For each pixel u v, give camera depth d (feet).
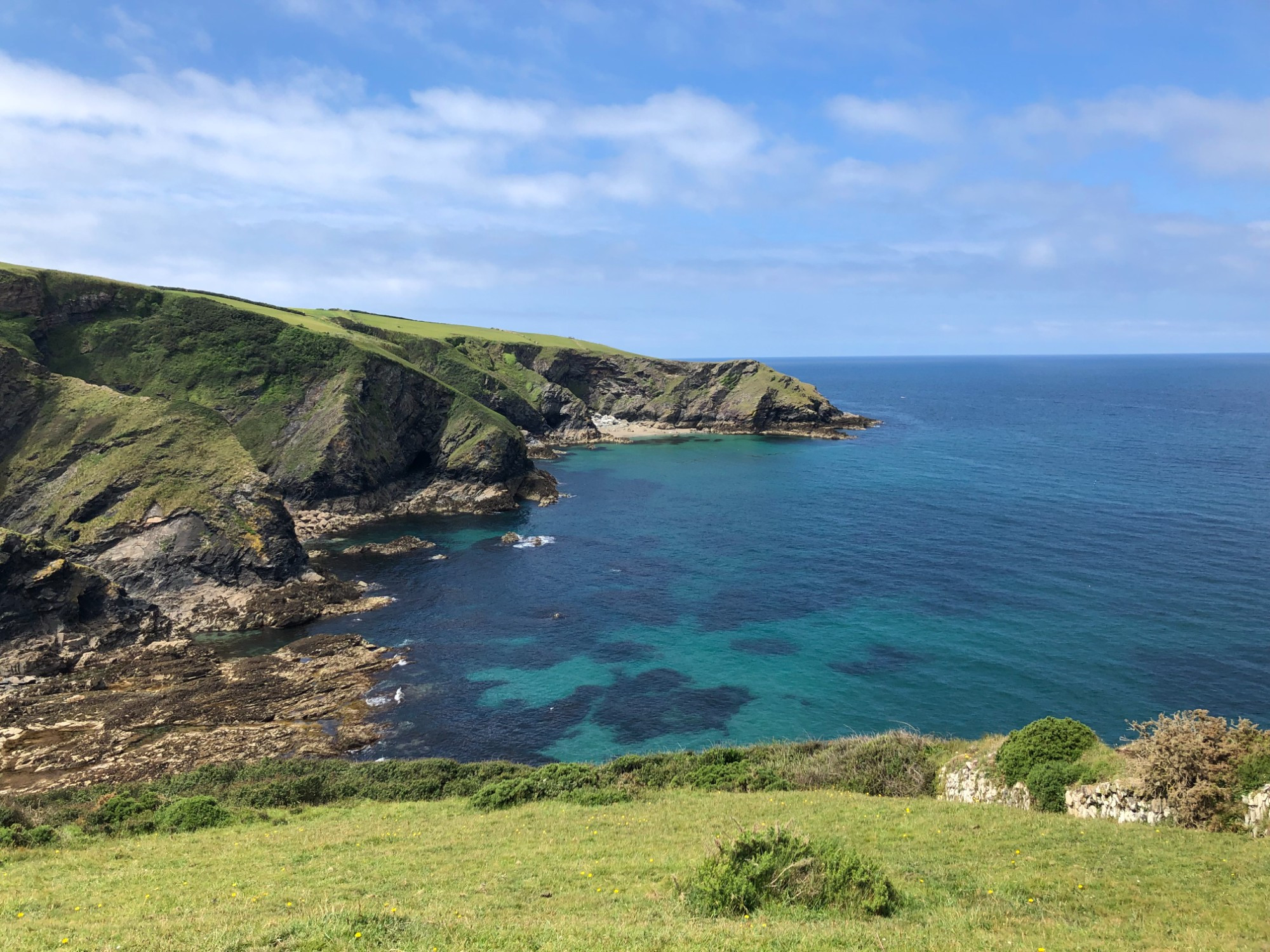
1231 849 74.90
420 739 176.24
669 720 183.32
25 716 183.21
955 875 69.87
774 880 62.39
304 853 89.86
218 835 104.63
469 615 252.83
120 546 269.44
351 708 190.80
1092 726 169.58
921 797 113.80
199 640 235.81
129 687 202.39
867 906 59.52
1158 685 186.60
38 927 60.34
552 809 111.04
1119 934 53.72
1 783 153.89
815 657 214.28
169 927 58.23
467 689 201.16
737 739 173.47
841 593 263.49
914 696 188.85
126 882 78.84
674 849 82.28
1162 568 273.33
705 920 57.11
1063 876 68.44
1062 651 208.54
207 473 292.81
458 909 62.85
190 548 269.23
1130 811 91.97
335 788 132.98
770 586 273.54
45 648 211.20
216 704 190.49
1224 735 91.09
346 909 61.00
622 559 311.27
